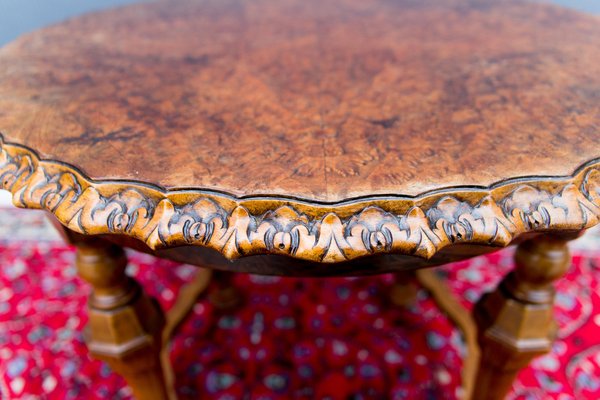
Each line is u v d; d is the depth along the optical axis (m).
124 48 0.82
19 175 0.54
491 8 0.99
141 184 0.50
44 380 0.94
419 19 0.94
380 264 0.55
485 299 0.74
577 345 0.99
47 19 1.63
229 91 0.67
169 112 0.62
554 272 0.65
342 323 1.07
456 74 0.71
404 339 1.02
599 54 0.76
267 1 1.08
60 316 1.08
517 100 0.63
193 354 1.00
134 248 0.59
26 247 1.27
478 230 0.47
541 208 0.49
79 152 0.54
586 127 0.57
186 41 0.85
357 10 1.01
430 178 0.49
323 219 0.46
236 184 0.49
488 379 0.76
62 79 0.71
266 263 0.55
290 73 0.73
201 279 0.91
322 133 0.57
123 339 0.68
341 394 0.91
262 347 1.01
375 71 0.73
